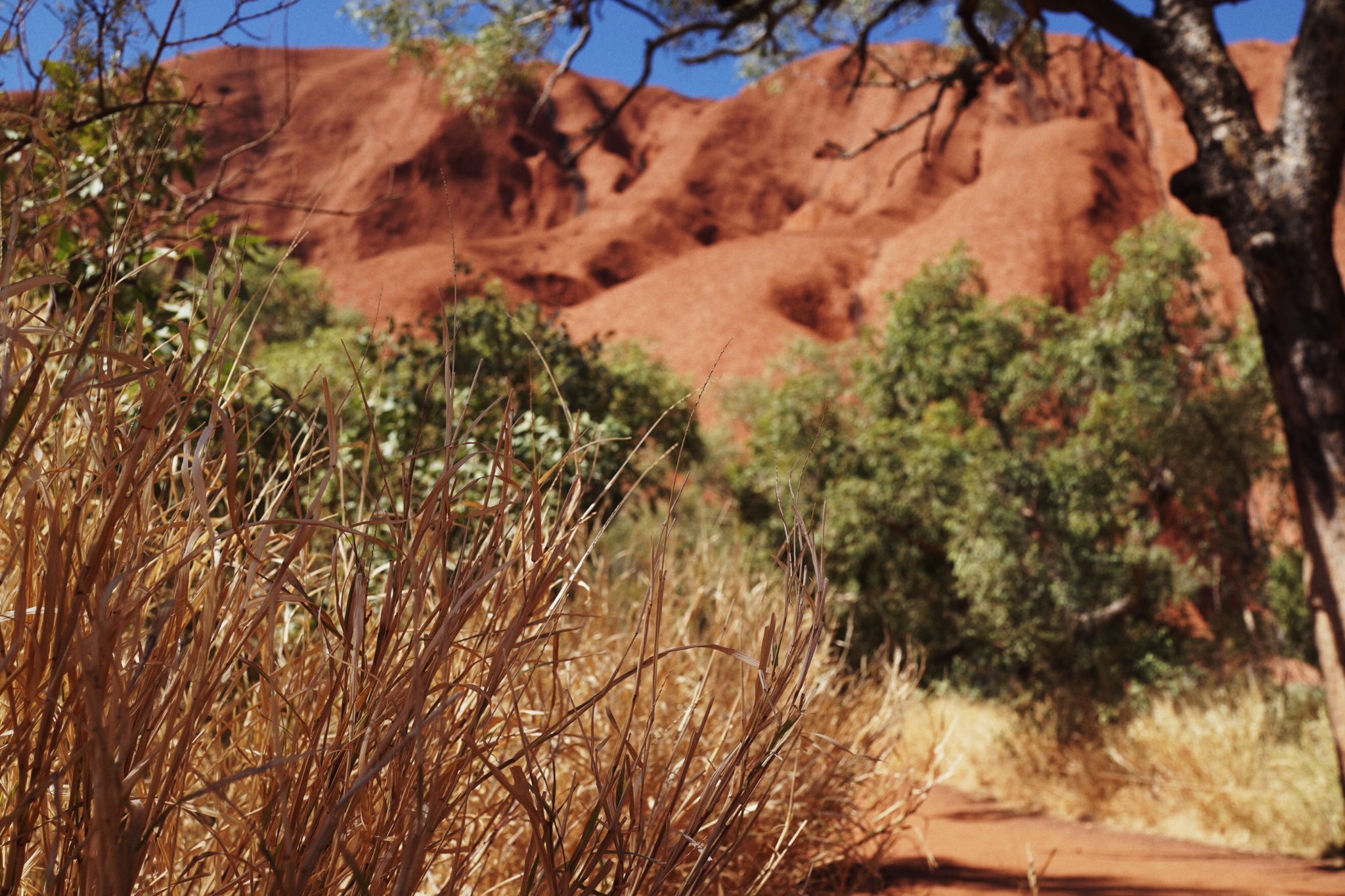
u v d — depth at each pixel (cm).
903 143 6700
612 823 107
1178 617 1271
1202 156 773
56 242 189
